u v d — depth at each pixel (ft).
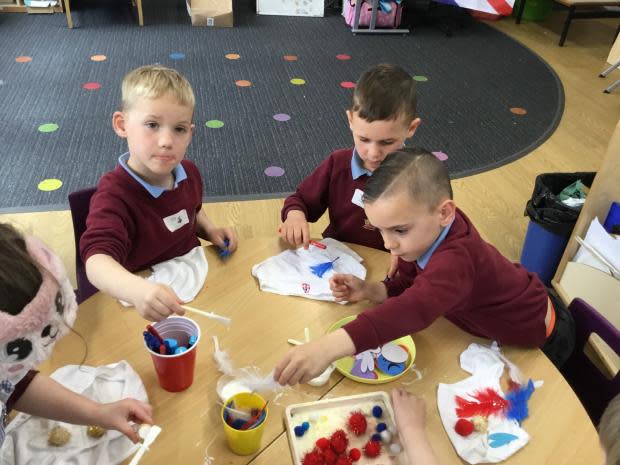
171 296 3.01
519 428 2.93
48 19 13.71
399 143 4.35
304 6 15.49
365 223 4.77
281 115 10.40
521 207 8.55
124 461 2.66
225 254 4.07
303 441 2.80
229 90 11.09
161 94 3.84
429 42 14.58
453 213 3.16
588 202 6.20
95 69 11.33
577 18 15.87
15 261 1.98
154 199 4.15
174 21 14.29
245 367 3.16
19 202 7.54
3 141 8.77
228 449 2.73
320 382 3.10
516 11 16.80
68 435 2.72
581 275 6.29
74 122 9.46
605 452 2.30
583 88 12.73
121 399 2.90
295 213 4.64
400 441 2.81
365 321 2.95
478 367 3.29
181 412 2.90
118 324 3.39
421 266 3.38
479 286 3.37
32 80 10.65
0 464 2.58
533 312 3.59
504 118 11.10
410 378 3.21
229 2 14.21
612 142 5.85
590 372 4.18
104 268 3.32
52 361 3.10
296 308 3.64
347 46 13.84
